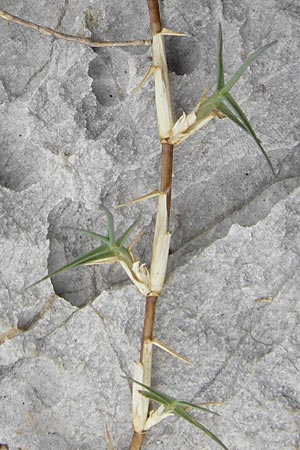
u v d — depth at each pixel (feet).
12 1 0.74
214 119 0.72
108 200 0.72
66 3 0.74
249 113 0.72
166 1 0.73
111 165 0.71
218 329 0.71
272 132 0.72
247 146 0.72
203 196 0.73
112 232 0.66
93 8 0.73
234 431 0.71
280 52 0.72
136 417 0.69
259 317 0.71
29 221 0.72
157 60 0.69
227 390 0.71
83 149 0.71
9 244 0.71
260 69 0.72
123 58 0.72
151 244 0.73
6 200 0.72
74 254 0.73
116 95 0.72
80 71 0.72
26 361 0.71
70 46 0.72
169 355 0.71
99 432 0.72
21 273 0.72
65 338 0.71
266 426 0.70
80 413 0.72
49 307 0.72
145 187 0.72
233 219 0.73
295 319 0.71
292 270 0.71
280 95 0.72
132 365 0.71
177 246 0.73
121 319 0.71
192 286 0.71
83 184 0.71
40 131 0.72
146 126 0.72
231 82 0.64
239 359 0.71
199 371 0.71
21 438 0.72
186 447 0.71
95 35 0.73
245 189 0.73
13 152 0.73
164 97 0.68
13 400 0.72
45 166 0.72
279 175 0.73
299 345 0.70
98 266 0.73
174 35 0.71
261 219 0.72
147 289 0.68
